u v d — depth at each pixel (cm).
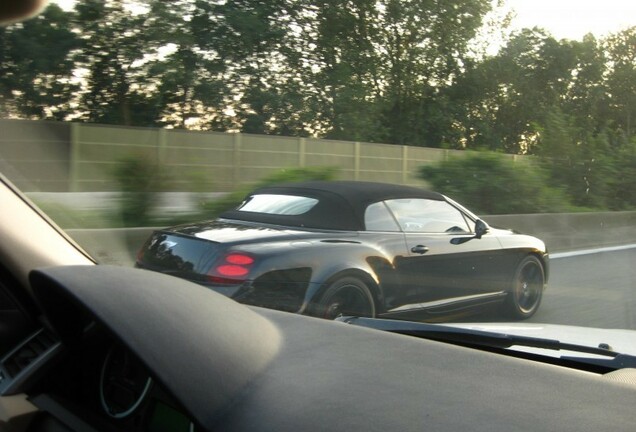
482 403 183
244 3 2547
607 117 2691
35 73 1762
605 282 838
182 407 164
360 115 2830
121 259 783
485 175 1527
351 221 552
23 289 273
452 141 3312
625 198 1841
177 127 2297
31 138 1652
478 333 300
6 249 288
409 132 3222
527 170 1600
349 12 2914
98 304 184
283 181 1420
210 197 1270
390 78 3142
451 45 3181
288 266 480
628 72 2647
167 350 174
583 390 195
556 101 3011
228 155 1995
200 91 2297
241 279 468
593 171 1762
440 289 582
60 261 308
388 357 220
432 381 199
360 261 517
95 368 226
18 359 243
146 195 1167
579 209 1608
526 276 672
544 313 661
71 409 216
